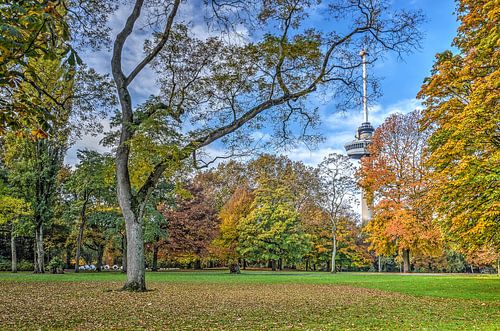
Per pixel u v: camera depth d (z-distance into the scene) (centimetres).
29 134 540
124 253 3825
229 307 1161
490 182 1408
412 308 1173
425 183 3406
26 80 509
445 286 2023
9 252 4512
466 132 1535
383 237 3741
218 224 4356
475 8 1759
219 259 4441
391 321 916
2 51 434
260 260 5044
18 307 1095
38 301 1242
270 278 2872
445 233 1730
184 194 2358
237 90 1834
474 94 1538
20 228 3372
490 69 1717
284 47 1664
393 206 3709
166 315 977
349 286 2103
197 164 1812
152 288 1783
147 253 4791
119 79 1644
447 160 1673
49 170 3359
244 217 4612
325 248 5088
